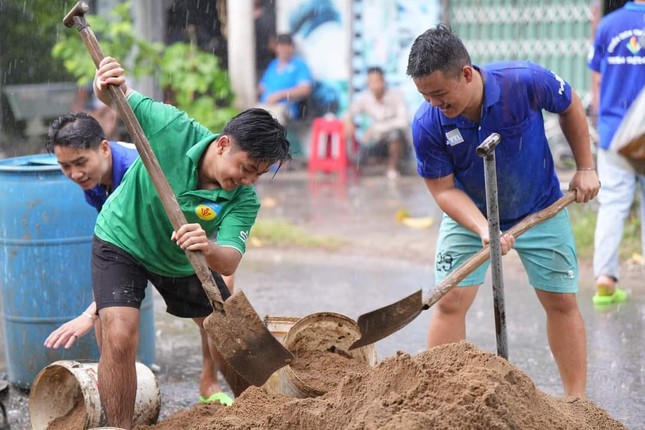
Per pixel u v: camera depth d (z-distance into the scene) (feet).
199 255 25.70
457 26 75.61
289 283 50.60
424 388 23.20
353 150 77.82
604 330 42.11
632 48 44.06
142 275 28.30
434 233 60.03
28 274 34.78
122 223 27.96
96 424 27.99
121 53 73.31
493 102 28.91
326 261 54.80
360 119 77.41
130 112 26.84
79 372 28.63
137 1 79.87
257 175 26.55
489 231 26.43
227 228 27.30
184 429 27.25
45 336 35.09
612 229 44.98
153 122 27.66
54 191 34.37
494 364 24.07
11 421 33.14
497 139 25.62
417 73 27.84
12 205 34.63
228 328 25.49
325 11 76.89
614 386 35.58
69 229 34.68
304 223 63.10
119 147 31.27
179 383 37.01
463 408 22.26
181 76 74.18
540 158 30.45
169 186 26.32
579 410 26.07
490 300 47.29
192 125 27.94
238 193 27.78
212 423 25.96
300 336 29.63
